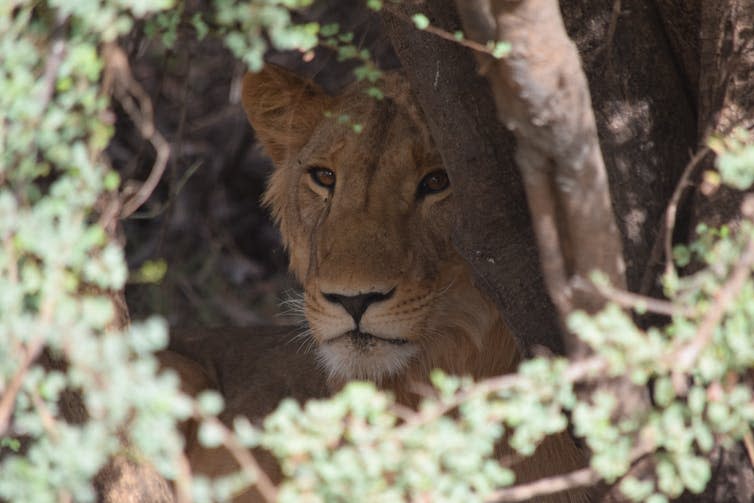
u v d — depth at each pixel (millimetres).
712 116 5480
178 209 11945
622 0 5770
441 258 7000
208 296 11578
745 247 4453
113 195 5316
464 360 7137
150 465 5707
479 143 5375
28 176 4473
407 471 4082
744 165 4477
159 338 3934
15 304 4168
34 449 4188
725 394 4574
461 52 5301
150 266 9203
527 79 4395
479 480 4180
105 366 4043
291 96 7941
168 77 11648
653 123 5730
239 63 10578
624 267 5105
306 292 7137
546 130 4492
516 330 5809
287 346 9211
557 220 4727
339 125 7289
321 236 7000
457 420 6766
